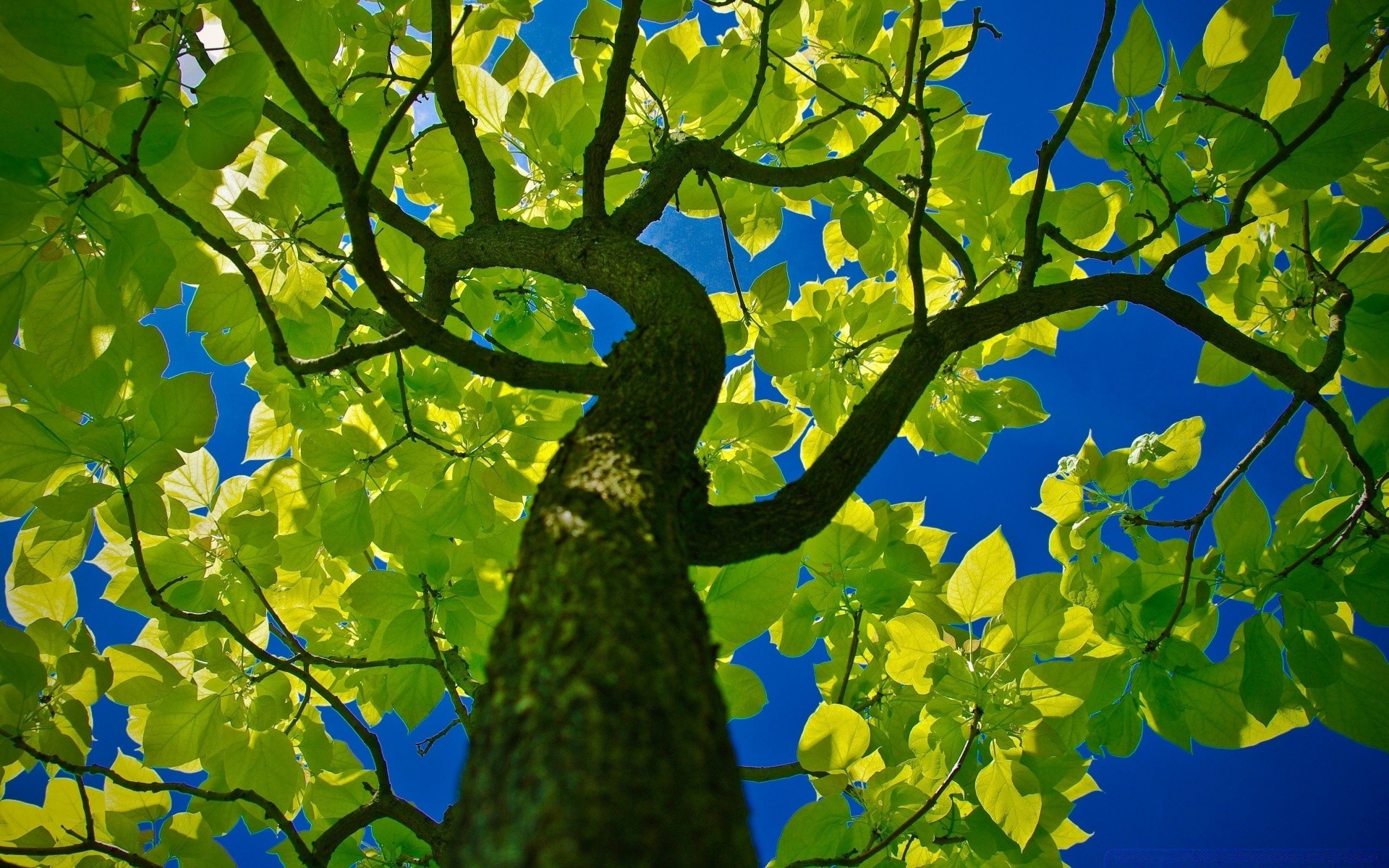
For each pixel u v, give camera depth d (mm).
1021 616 3154
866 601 3258
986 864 3260
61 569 3123
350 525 3209
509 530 3145
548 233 2828
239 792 2824
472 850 1403
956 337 2744
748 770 3072
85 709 2977
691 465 2410
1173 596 3088
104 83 2680
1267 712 2902
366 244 2502
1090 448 3217
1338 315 3012
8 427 2850
